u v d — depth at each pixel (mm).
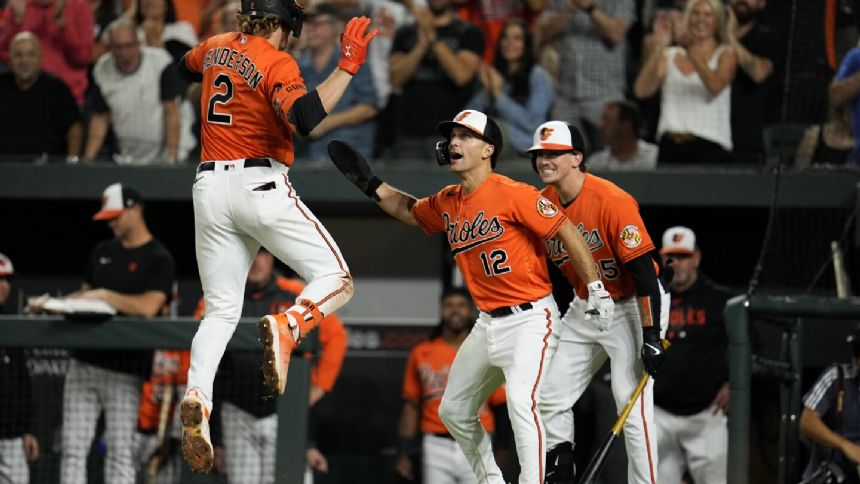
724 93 33688
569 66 34250
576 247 20641
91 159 34844
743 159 33625
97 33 36656
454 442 32469
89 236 37500
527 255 20953
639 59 34500
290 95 17812
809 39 32438
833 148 32312
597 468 21500
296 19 19141
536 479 20484
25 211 37406
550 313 21156
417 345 36812
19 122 34812
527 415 20516
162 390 29922
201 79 20094
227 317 18859
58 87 35031
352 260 37906
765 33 33844
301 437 28000
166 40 35156
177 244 37438
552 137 21844
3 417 30922
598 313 20625
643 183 33250
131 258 30969
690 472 31172
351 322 37594
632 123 33812
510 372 20859
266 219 18328
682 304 30875
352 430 37062
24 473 31219
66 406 29922
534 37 34625
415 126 34406
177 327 28500
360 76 34781
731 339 26141
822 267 31156
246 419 30031
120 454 29875
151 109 34719
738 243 36312
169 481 30656
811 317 25844
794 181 32469
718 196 33000
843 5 32062
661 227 36719
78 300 28219
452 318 32594
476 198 20922
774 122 33469
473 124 20547
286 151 18891
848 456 26984
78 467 29781
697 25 33656
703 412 30688
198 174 18844
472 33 34344
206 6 35875
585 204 22125
